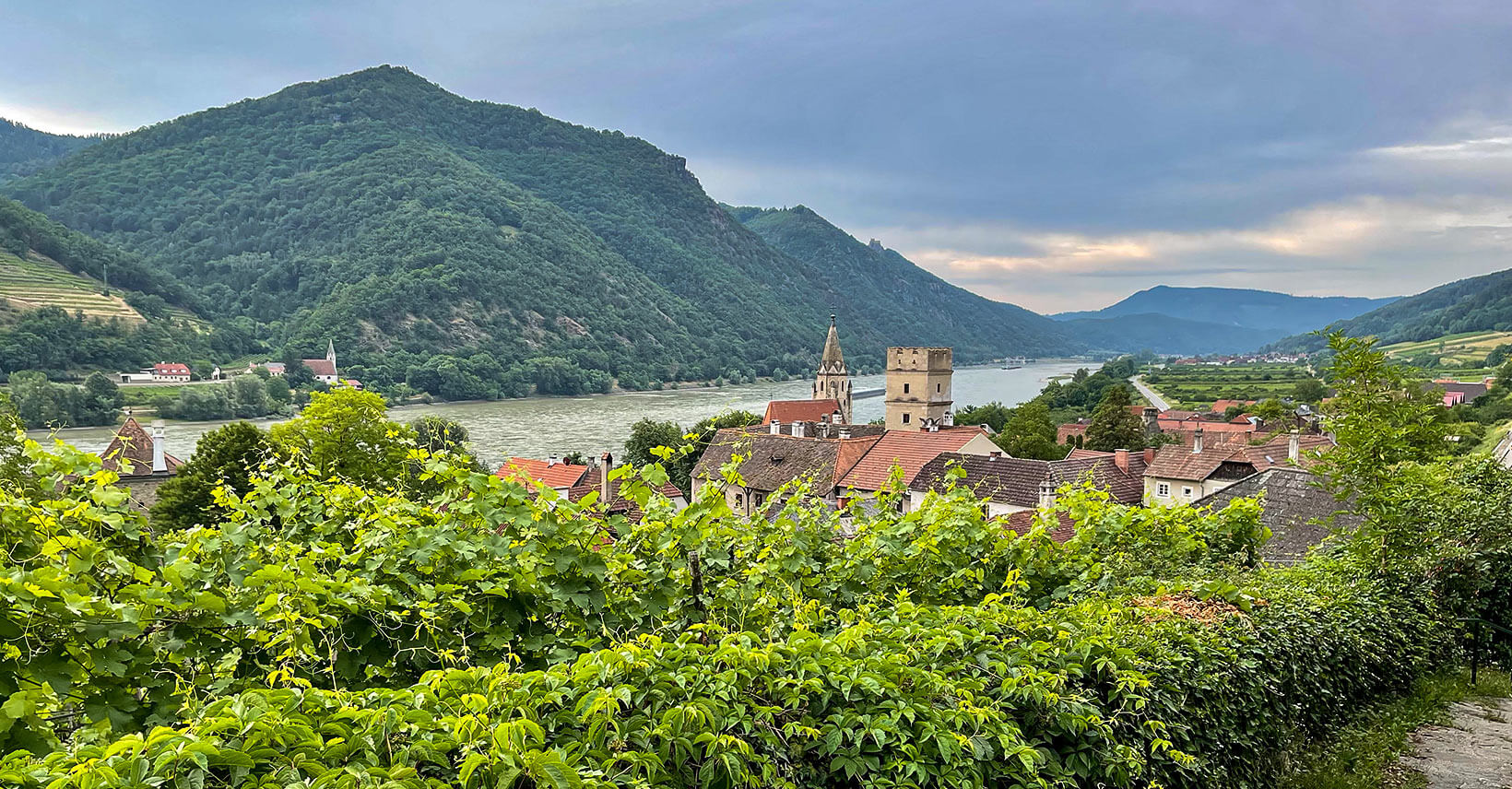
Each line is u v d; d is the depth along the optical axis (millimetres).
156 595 5316
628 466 7660
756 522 9086
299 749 4074
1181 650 7953
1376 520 12656
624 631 6996
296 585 5707
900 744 5551
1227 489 30672
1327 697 9492
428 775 4305
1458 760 9023
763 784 5082
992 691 6371
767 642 6215
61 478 6477
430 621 6293
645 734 4809
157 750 3855
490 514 6973
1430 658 11461
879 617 7398
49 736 4547
